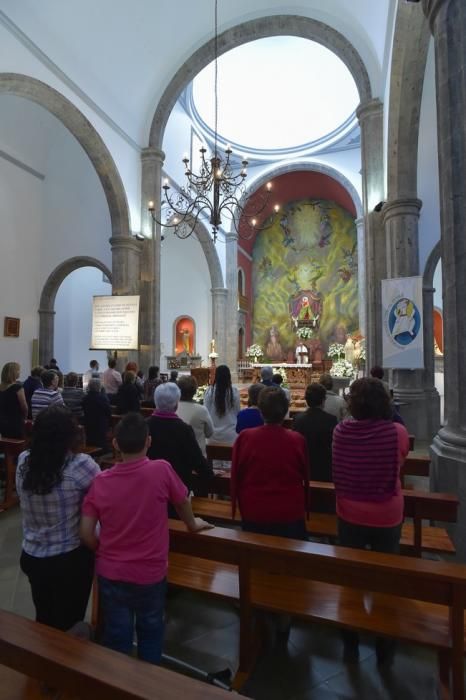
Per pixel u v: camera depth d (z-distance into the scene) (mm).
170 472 1929
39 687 1564
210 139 17312
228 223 19156
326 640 2471
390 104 7051
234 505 2547
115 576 1784
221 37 9906
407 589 1819
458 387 3336
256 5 9367
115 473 1854
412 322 6695
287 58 15875
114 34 8578
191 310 19125
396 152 7195
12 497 4789
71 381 5992
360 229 17672
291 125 18172
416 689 2100
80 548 1969
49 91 7879
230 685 2092
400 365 6770
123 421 1886
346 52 9117
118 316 9453
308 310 22594
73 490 1926
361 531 2291
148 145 10695
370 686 2119
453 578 1717
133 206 10375
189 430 2863
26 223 12398
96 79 8969
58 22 7711
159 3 8648
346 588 2307
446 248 3426
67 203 13039
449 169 3387
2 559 3533
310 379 17016
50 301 13062
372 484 2266
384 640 2252
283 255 23500
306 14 9336
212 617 2697
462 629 1738
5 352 11680
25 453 1983
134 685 1210
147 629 1850
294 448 2457
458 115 3355
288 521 2443
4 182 11602
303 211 23156
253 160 18812
